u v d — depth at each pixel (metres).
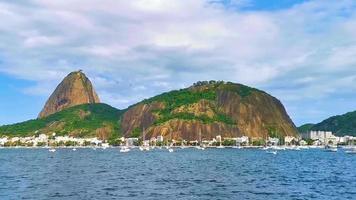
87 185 97.81
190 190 88.56
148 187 93.94
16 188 91.12
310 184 102.56
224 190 88.94
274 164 193.88
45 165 183.25
